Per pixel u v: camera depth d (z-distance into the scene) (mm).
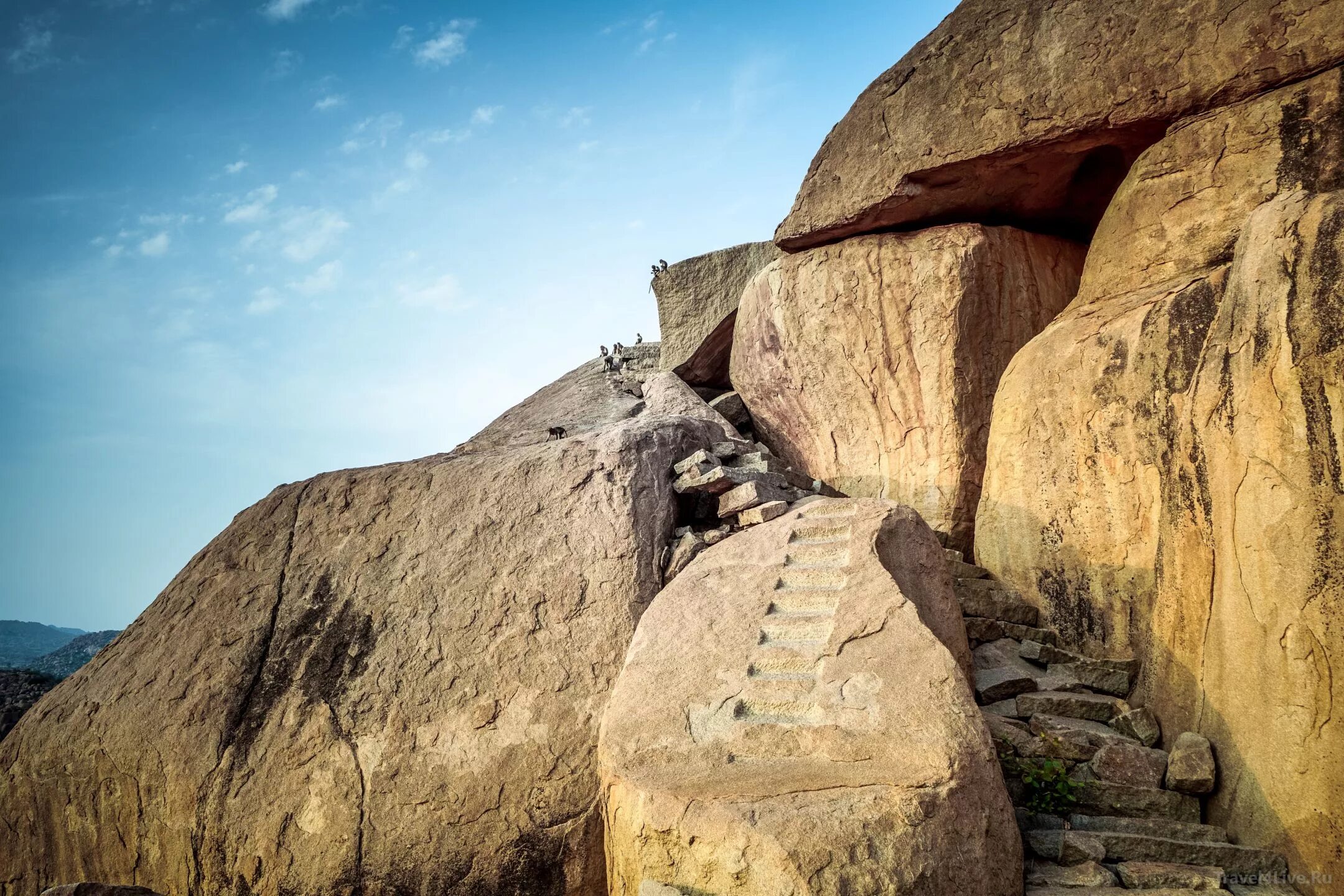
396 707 7047
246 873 6781
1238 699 5648
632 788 5027
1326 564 5223
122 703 7785
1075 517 7398
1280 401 5617
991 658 7227
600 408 12156
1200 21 7488
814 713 5348
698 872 4578
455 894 6312
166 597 8555
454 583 7609
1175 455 6508
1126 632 6879
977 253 8922
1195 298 6734
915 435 9312
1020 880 4941
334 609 7785
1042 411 7738
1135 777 5879
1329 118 6855
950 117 8781
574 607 7207
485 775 6574
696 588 6789
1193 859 5277
